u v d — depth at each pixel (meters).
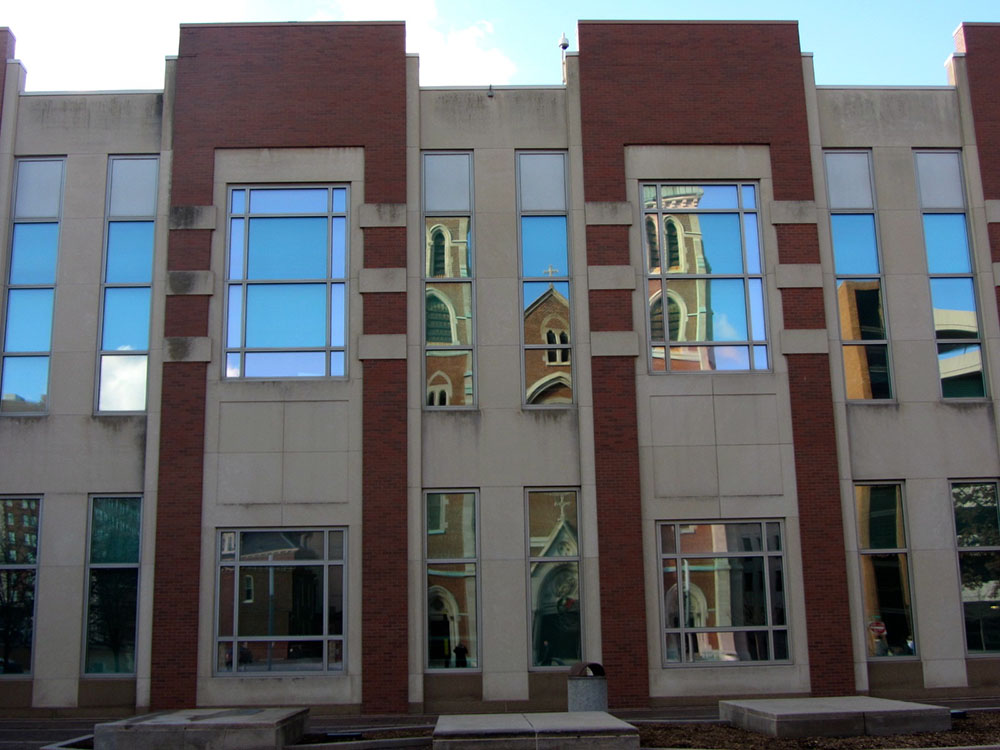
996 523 19.31
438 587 18.52
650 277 19.67
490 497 18.72
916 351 19.72
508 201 19.83
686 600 18.59
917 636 18.73
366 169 19.69
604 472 18.72
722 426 19.08
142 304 19.44
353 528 18.50
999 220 20.16
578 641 18.41
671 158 20.06
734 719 14.31
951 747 12.12
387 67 20.16
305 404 18.88
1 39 20.16
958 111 20.72
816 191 20.06
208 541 18.38
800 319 19.50
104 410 19.05
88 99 20.08
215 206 19.52
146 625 18.08
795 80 20.42
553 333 19.45
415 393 18.91
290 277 19.47
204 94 19.91
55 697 17.94
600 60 20.31
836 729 12.93
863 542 19.09
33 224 19.73
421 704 17.84
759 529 18.91
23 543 18.59
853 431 19.34
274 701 17.86
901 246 20.12
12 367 19.20
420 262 19.55
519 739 11.78
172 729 12.75
